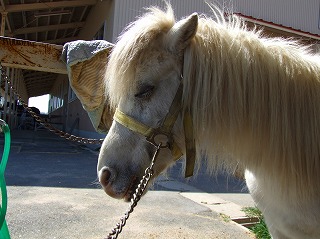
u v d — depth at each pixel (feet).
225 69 4.87
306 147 4.87
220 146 5.03
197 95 4.82
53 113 85.97
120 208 11.94
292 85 4.98
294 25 40.06
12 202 11.84
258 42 5.18
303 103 4.94
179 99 4.89
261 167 5.03
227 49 4.96
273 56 5.09
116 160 5.03
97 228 9.80
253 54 4.99
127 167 5.02
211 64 4.87
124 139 5.01
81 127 40.57
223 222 11.26
